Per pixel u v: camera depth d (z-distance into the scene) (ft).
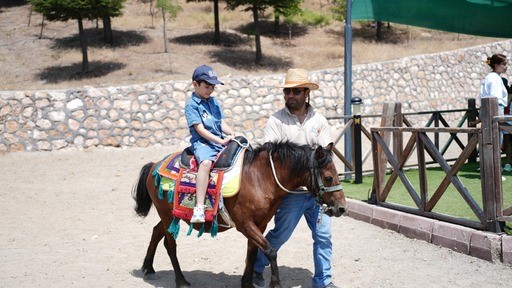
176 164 16.48
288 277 18.15
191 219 15.25
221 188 15.23
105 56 73.26
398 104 30.81
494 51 76.13
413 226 21.86
